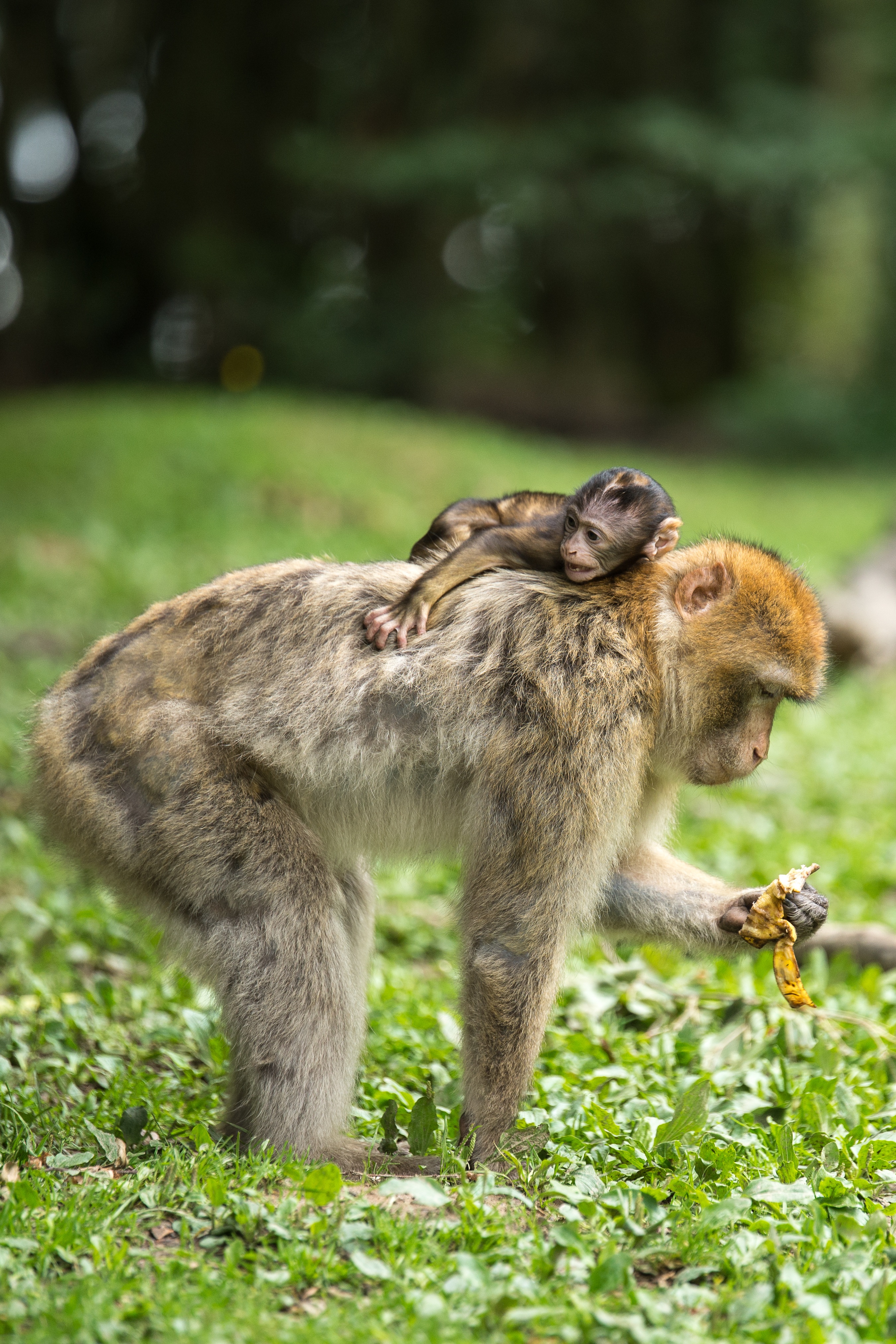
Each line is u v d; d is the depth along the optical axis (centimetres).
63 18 5631
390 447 3681
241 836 723
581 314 6181
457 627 749
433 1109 707
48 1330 514
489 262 6338
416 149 5262
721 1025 932
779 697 778
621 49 5616
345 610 766
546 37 5541
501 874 715
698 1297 549
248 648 760
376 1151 732
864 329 6438
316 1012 715
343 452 3578
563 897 713
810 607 782
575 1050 899
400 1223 607
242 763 742
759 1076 822
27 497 3170
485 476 3591
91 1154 693
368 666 745
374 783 751
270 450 3466
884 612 2472
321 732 742
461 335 5803
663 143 5222
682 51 5697
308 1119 711
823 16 5766
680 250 6181
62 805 761
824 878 1298
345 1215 614
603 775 720
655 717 764
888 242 6084
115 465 3347
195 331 5891
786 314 6681
